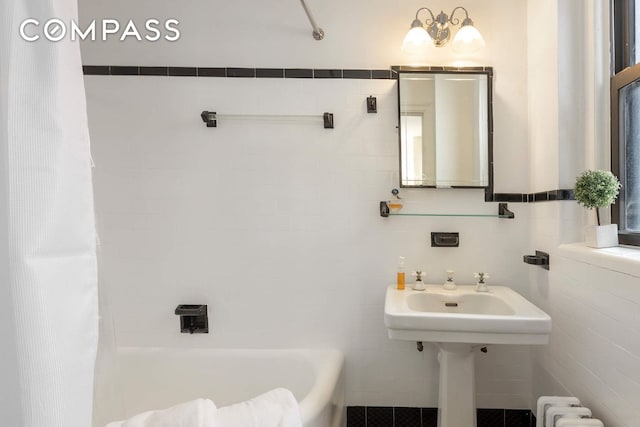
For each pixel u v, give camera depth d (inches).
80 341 22.3
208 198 60.1
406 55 59.2
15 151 19.6
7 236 19.6
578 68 50.7
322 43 59.4
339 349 60.3
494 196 59.2
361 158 59.7
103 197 59.2
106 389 35.3
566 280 48.4
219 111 59.7
